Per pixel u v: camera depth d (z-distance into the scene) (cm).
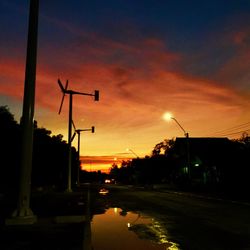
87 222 1441
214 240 1127
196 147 7106
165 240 1140
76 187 6975
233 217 1764
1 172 3456
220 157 4591
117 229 1418
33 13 1487
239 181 4075
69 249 905
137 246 1046
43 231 1215
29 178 1416
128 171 14500
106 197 3662
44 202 2723
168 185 6869
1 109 3256
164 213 1998
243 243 1073
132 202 2931
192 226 1450
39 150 4850
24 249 906
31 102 1445
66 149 6247
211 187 4678
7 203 2461
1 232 1194
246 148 4188
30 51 1468
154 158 9275
